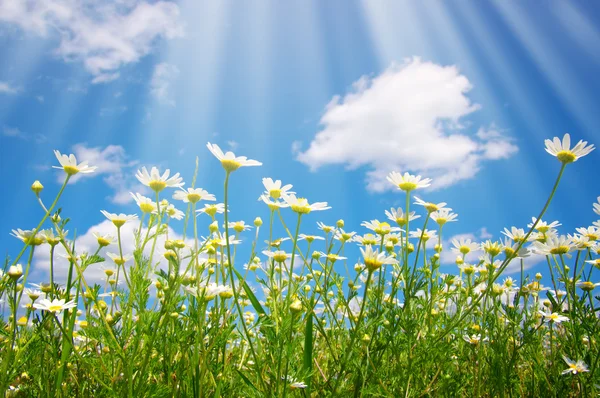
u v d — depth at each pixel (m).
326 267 0.34
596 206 0.37
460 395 0.33
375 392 0.27
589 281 0.34
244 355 0.33
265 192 0.33
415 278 0.31
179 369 0.27
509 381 0.33
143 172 0.28
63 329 0.24
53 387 0.26
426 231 0.37
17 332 0.29
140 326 0.24
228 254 0.24
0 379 0.24
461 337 0.34
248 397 0.26
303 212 0.30
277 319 0.27
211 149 0.25
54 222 0.25
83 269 0.27
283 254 0.32
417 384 0.31
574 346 0.33
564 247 0.34
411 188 0.32
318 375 0.31
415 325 0.30
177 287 0.25
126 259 0.33
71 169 0.28
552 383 0.34
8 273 0.24
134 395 0.24
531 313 0.39
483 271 0.41
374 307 0.31
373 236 0.39
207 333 0.28
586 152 0.27
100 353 0.28
